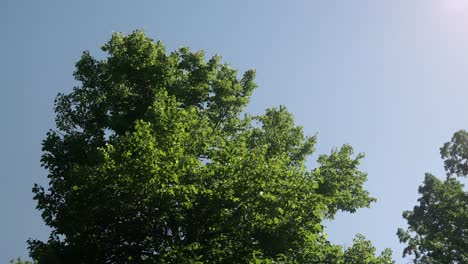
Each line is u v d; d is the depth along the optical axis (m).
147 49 19.47
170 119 15.70
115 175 13.98
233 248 14.61
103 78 19.41
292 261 15.38
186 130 16.45
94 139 17.58
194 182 14.38
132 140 14.30
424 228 35.03
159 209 14.39
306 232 14.95
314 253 16.52
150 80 19.08
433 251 33.28
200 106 20.44
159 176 13.85
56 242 15.63
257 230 14.91
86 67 19.59
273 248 14.83
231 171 14.79
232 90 21.19
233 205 14.61
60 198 15.91
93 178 14.23
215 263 14.11
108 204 14.30
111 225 15.04
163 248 13.97
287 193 14.91
